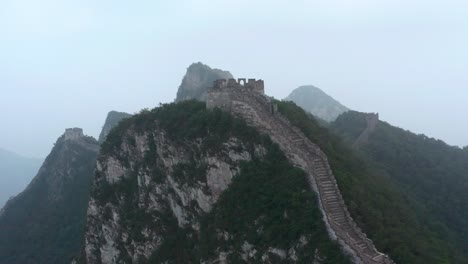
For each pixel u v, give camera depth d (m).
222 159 60.12
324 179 49.62
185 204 66.06
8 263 147.00
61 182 172.38
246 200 54.16
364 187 54.72
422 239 51.62
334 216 45.75
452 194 90.94
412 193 85.81
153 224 70.12
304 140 55.22
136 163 79.31
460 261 53.78
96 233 83.62
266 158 55.59
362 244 43.00
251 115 60.72
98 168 87.25
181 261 61.44
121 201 79.44
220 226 55.22
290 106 66.00
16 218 170.88
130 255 72.44
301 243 45.06
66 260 133.12
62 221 155.75
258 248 49.00
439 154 111.25
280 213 49.25
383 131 117.06
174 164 69.50
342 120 124.38
